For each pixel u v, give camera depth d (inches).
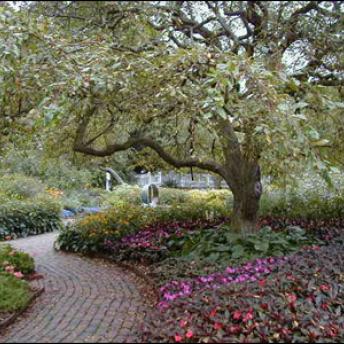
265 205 363.3
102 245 314.7
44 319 175.8
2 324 164.4
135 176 806.5
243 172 263.7
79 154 328.5
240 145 215.6
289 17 193.5
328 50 215.3
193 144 232.5
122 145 244.7
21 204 464.4
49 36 161.5
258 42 199.8
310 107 198.4
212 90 150.9
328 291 167.2
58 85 155.0
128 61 171.2
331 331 143.3
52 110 143.7
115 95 187.0
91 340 152.0
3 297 185.5
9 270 231.1
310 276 178.5
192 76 177.6
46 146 282.2
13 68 159.0
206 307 148.2
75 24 184.2
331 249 232.4
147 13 167.3
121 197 611.5
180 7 184.5
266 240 244.2
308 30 201.0
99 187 763.4
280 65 190.2
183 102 176.7
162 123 221.5
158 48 179.6
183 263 236.5
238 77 157.5
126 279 246.5
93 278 250.1
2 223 425.1
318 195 367.2
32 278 248.5
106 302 199.3
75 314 182.1
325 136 226.4
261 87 157.1
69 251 341.7
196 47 175.8
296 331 138.7
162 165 353.7
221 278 188.5
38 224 463.5
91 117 231.3
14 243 394.0
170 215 353.7
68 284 235.9
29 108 180.7
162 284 205.8
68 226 359.3
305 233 295.9
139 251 284.5
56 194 581.0
